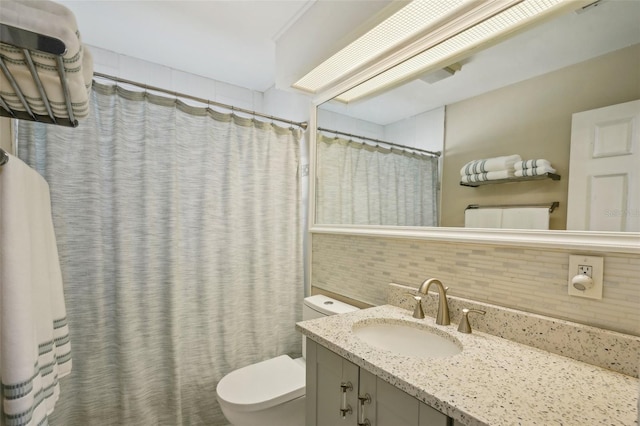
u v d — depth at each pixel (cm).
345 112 172
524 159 101
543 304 93
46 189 93
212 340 176
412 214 136
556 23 95
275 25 166
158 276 161
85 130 143
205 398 173
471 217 115
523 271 97
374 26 119
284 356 172
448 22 113
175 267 162
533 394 66
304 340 175
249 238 190
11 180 68
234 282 182
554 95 95
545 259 93
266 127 197
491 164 109
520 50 103
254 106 252
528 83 101
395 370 76
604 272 81
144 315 156
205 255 174
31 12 57
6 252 67
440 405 64
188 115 171
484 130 112
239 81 236
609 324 81
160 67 209
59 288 97
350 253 166
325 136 186
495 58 109
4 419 66
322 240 187
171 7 151
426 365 79
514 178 103
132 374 150
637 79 80
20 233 69
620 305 79
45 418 78
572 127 91
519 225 101
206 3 149
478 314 105
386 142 150
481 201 112
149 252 157
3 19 54
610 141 83
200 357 173
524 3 97
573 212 89
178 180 167
